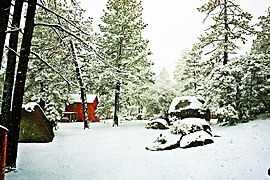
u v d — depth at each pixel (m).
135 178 8.38
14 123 9.53
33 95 24.48
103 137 17.72
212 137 13.66
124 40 26.27
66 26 13.14
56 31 12.26
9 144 9.38
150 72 26.77
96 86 26.45
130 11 26.25
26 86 24.16
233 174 7.85
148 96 30.55
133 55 26.45
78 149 13.64
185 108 21.92
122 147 13.88
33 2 10.12
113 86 26.31
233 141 12.41
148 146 13.36
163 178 8.19
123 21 25.94
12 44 10.31
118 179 8.36
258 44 25.50
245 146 11.11
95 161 10.90
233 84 17.50
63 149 13.61
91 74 24.86
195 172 8.46
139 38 26.53
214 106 18.27
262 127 14.49
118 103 27.39
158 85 32.00
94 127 24.75
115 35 25.52
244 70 17.45
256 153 9.80
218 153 10.61
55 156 11.90
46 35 19.94
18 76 9.77
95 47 11.77
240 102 17.56
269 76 17.12
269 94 16.69
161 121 21.39
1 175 5.89
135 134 18.52
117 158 11.31
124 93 27.41
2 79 20.75
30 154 12.18
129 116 48.03
